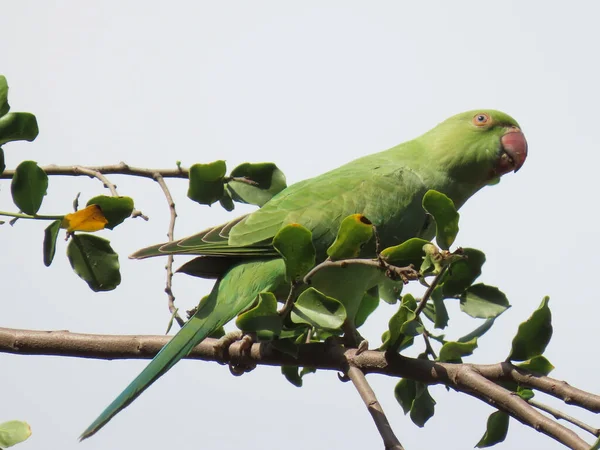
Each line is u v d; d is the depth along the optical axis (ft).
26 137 23.24
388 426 18.42
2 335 21.85
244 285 24.72
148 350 22.15
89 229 22.85
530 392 19.99
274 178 26.86
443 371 19.53
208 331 23.34
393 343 19.88
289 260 17.76
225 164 25.55
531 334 18.94
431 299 20.81
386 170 29.45
